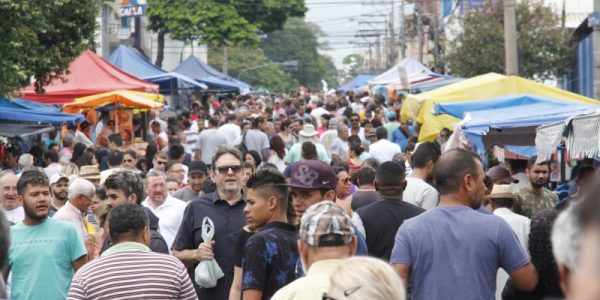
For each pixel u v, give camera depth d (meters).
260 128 22.30
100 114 29.20
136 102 25.02
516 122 14.51
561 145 12.02
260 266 6.79
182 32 61.59
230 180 8.86
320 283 5.18
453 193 6.68
